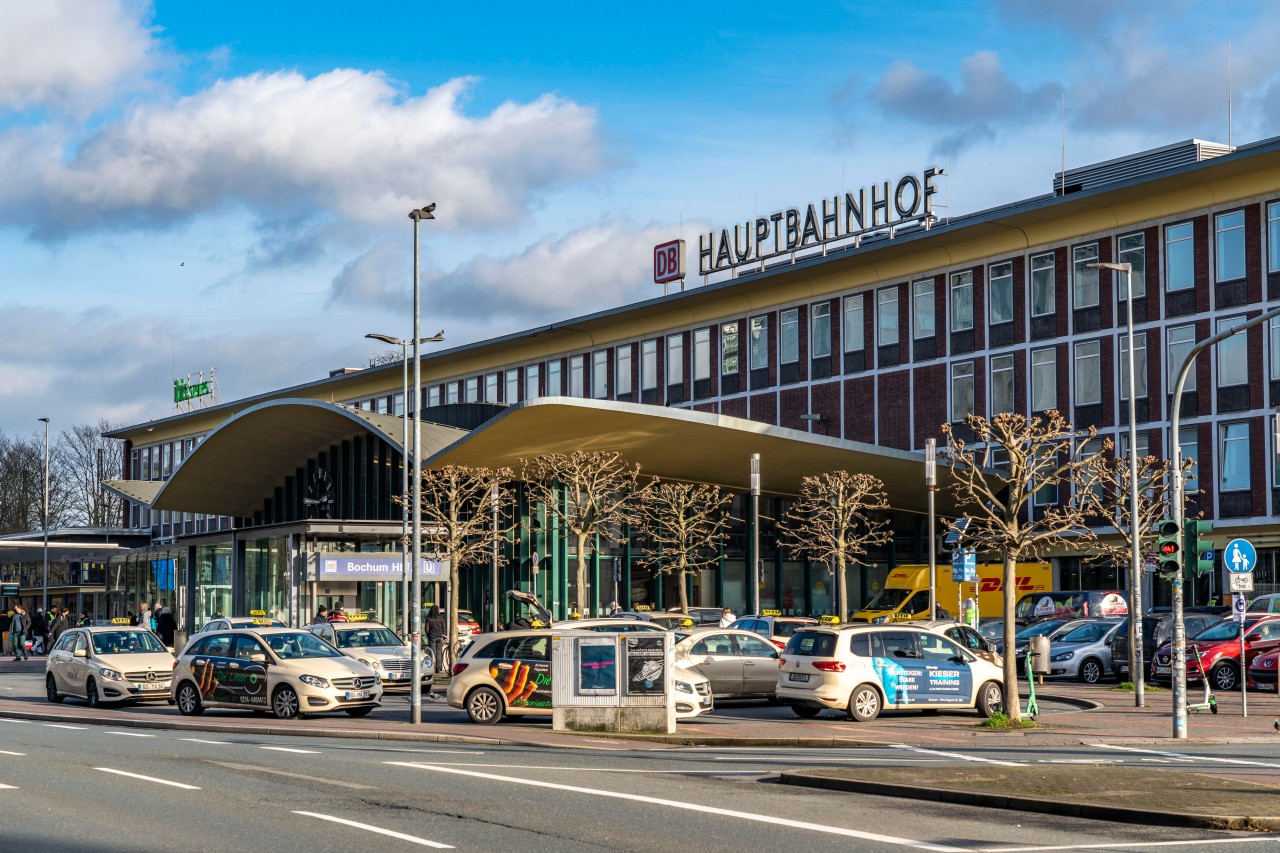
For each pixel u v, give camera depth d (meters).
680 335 75.06
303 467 73.00
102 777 17.45
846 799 15.35
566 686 24.97
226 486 74.44
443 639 45.81
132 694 32.56
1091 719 27.30
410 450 55.69
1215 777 16.53
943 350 62.06
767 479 59.38
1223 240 52.94
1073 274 57.59
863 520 58.00
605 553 59.62
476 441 51.66
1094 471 44.06
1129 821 13.71
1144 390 55.09
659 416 50.62
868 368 65.19
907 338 63.62
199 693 29.36
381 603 52.62
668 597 60.06
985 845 12.13
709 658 30.78
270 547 57.50
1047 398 58.16
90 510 117.12
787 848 11.93
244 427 66.38
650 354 76.88
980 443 59.78
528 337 82.19
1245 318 52.03
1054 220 57.81
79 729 26.58
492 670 27.05
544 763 19.47
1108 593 48.91
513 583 59.00
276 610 56.41
